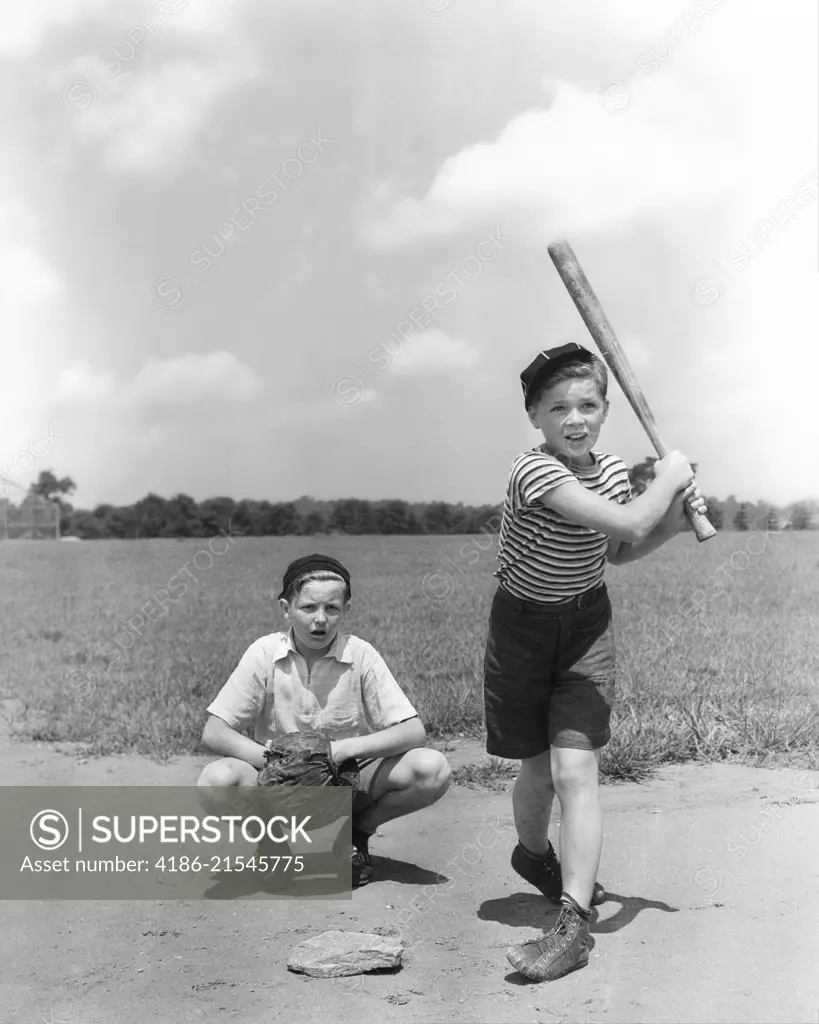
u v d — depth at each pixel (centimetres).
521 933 290
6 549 2191
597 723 283
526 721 296
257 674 335
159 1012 245
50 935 292
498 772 442
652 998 247
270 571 1434
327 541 1931
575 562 282
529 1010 243
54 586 1350
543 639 288
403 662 627
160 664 672
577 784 279
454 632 746
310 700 335
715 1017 237
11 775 459
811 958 266
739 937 279
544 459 280
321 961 263
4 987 259
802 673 569
